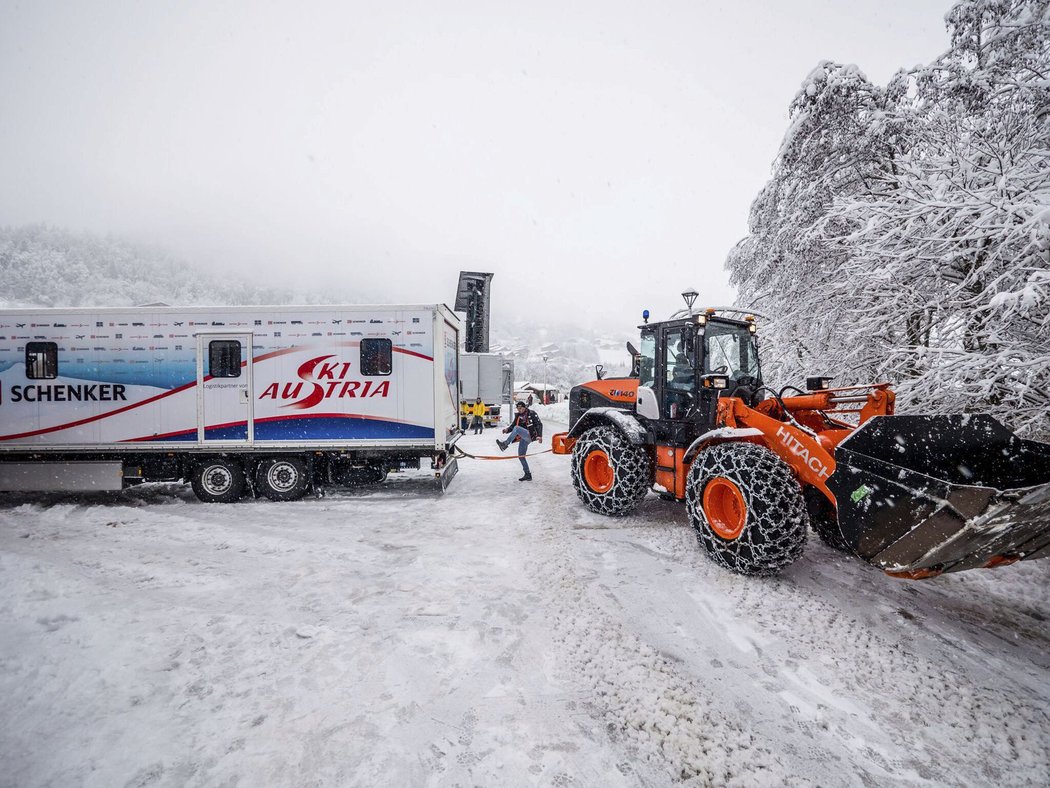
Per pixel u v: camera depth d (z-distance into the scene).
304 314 6.55
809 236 6.32
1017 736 2.24
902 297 5.87
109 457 6.56
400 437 6.61
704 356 4.81
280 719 2.36
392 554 4.59
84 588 3.83
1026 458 3.25
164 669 2.76
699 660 2.85
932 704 2.47
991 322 4.89
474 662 2.81
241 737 2.24
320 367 6.55
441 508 6.28
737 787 1.98
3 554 4.50
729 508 4.07
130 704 2.47
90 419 6.47
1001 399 4.94
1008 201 4.46
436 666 2.78
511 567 4.23
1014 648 2.97
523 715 2.38
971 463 3.37
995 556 2.97
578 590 3.72
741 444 4.02
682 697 2.50
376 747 2.17
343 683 2.62
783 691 2.57
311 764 2.08
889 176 5.71
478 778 2.01
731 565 3.92
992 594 3.64
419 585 3.87
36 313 6.44
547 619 3.30
